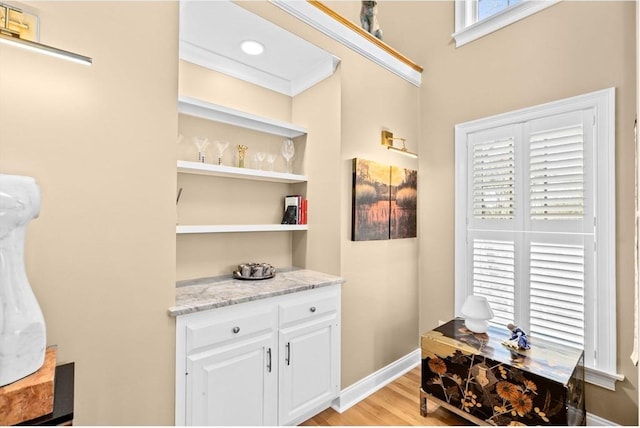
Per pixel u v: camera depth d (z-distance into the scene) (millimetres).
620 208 1797
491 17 2371
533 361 1676
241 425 1605
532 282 2150
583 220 1930
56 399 927
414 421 1968
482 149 2434
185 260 1972
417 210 2881
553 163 2066
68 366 1139
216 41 1958
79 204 1192
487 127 2404
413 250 2811
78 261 1188
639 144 1446
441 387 1937
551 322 2059
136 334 1316
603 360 1837
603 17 1874
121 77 1296
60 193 1152
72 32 1177
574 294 1955
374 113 2436
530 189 2172
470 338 1985
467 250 2531
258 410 1673
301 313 1868
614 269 1808
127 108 1311
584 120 1935
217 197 2111
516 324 2232
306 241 2398
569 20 2010
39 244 1110
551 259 2062
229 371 1565
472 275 2494
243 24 1791
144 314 1339
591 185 1900
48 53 979
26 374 858
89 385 1205
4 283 834
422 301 2848
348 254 2197
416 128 2871
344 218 2172
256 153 2250
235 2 1640
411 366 2727
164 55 1423
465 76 2570
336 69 2184
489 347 1854
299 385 1863
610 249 1822
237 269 2086
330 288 2045
